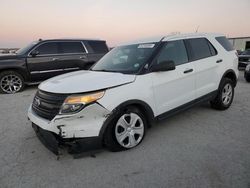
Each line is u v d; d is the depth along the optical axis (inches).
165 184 104.9
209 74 184.9
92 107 119.4
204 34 194.1
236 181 104.5
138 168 118.6
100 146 126.7
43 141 130.9
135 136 142.1
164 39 162.6
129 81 134.8
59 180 111.3
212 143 143.7
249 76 366.0
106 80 130.6
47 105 126.3
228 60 204.1
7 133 172.4
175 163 121.9
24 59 321.7
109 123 127.6
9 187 106.9
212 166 117.5
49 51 339.6
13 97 293.6
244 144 141.0
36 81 338.3
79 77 144.2
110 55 184.5
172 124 178.1
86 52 366.9
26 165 125.8
